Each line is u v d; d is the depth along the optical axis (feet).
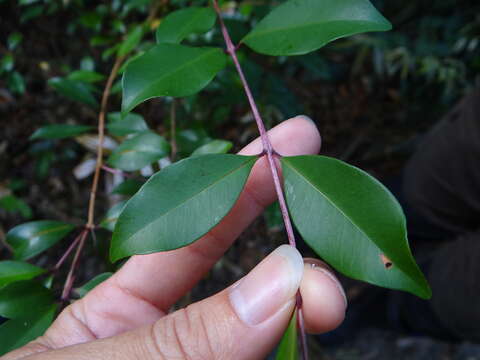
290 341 0.25
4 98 0.70
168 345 0.29
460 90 0.98
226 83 0.47
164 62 0.28
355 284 0.82
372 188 0.25
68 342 0.36
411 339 0.95
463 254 0.63
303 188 0.26
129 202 0.26
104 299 0.38
